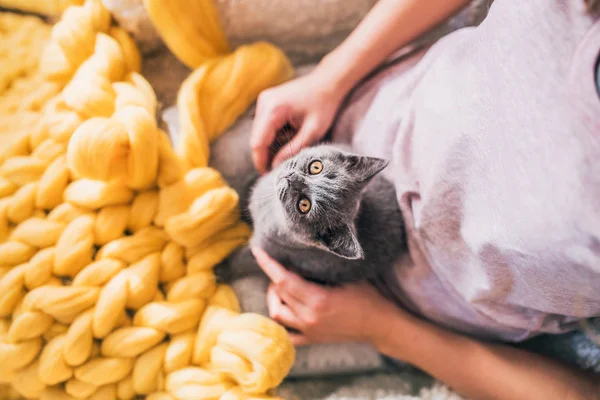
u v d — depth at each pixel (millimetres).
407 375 833
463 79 591
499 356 754
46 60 818
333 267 787
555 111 460
